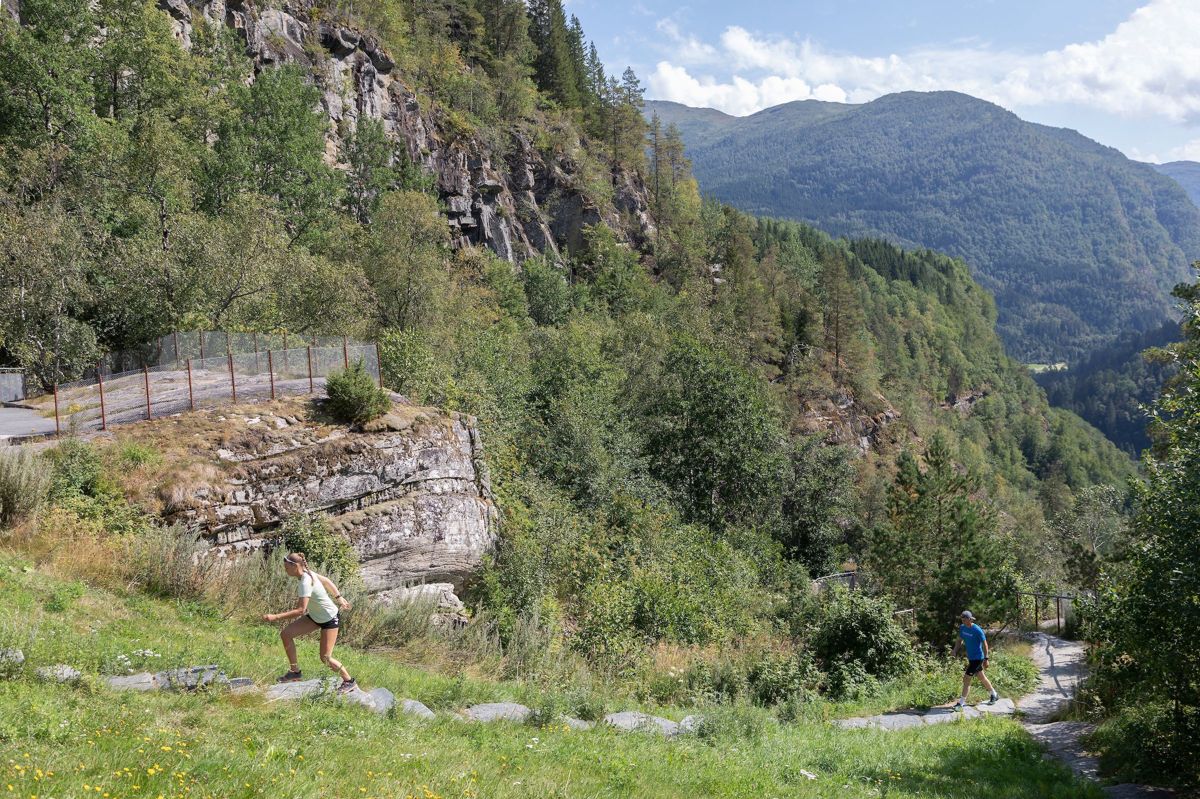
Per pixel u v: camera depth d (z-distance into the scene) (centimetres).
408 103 9312
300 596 1080
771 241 16875
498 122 10912
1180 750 1234
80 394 2631
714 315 9788
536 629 2036
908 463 2741
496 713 1240
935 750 1349
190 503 1752
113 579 1445
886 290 19912
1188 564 1192
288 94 5956
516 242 9744
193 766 690
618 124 13850
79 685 909
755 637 2481
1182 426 1350
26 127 4338
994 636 2561
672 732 1335
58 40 4653
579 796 799
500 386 4119
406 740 928
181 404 2114
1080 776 1259
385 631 1678
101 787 604
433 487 2205
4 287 3347
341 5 9512
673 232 13050
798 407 9031
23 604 1179
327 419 2147
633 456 4362
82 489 1669
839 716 1728
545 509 2864
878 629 2098
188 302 3669
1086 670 2112
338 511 2003
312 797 663
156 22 5356
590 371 5053
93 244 3762
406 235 4834
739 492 4569
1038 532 7512
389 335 3164
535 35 14462
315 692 1039
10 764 620
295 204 5731
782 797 972
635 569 2700
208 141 5772
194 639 1262
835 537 4938
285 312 3872
